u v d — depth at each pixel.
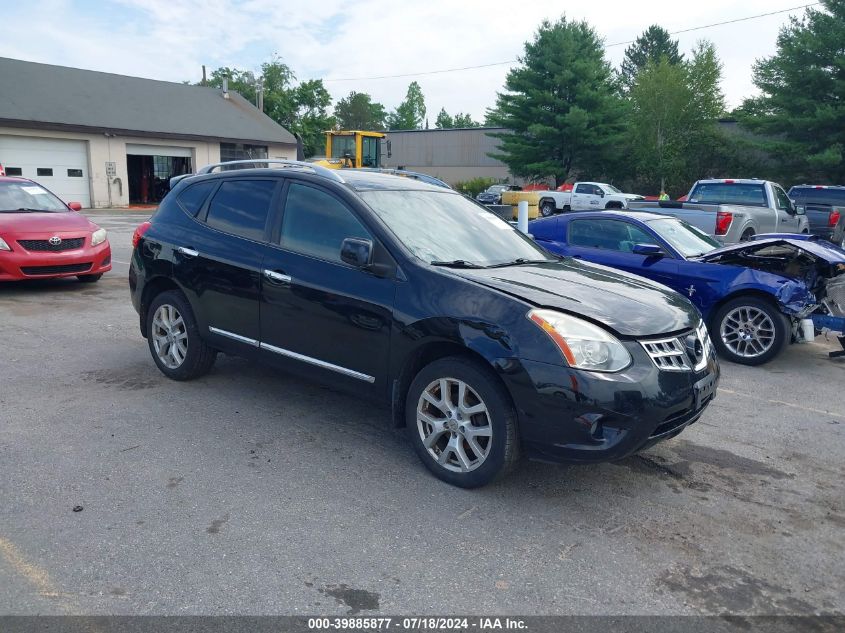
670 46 90.62
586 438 3.49
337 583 2.98
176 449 4.33
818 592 3.04
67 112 28.59
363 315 4.17
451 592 2.95
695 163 42.69
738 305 6.98
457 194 5.37
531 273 4.29
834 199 17.38
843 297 6.92
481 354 3.65
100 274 10.23
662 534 3.50
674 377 3.68
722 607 2.91
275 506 3.64
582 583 3.05
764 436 4.94
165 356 5.71
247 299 4.85
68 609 2.76
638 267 7.66
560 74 42.53
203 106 35.41
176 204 5.65
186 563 3.09
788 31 34.28
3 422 4.68
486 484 3.83
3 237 9.14
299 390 5.55
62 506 3.56
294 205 4.78
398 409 4.14
